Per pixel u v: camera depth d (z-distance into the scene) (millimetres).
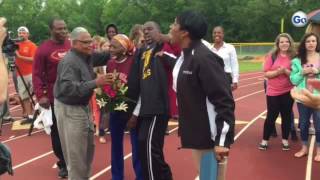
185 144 4258
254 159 7855
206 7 63469
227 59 9109
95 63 6344
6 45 4645
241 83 21516
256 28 61562
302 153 7977
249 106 13891
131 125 5934
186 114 4219
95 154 8305
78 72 5727
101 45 9164
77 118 5750
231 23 63406
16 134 10117
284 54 8016
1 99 2920
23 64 11312
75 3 78438
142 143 5621
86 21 75438
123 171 6590
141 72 5750
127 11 68625
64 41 6699
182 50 4258
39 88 6613
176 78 4262
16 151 8656
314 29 9117
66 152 5973
